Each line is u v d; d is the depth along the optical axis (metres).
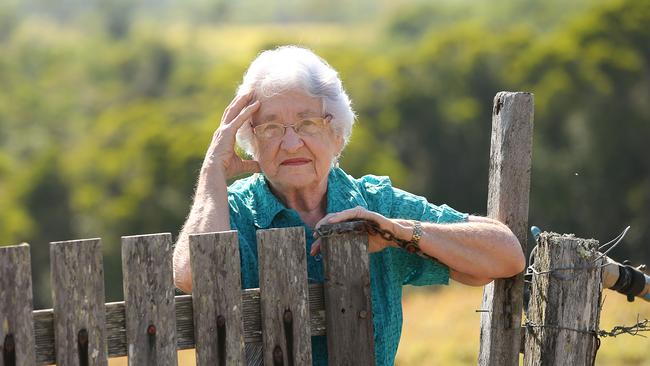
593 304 6.57
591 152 72.31
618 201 70.56
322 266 6.27
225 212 6.07
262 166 6.25
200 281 5.39
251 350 5.86
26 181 73.62
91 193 70.19
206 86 97.06
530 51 78.69
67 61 141.00
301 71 6.15
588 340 6.57
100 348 5.13
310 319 5.79
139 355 5.22
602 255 6.58
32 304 4.98
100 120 83.56
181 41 168.00
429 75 81.75
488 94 81.50
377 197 6.52
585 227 70.94
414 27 156.50
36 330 5.04
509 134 6.55
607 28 76.81
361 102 79.69
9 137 93.88
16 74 128.88
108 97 116.56
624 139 72.31
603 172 71.81
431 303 29.20
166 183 68.50
